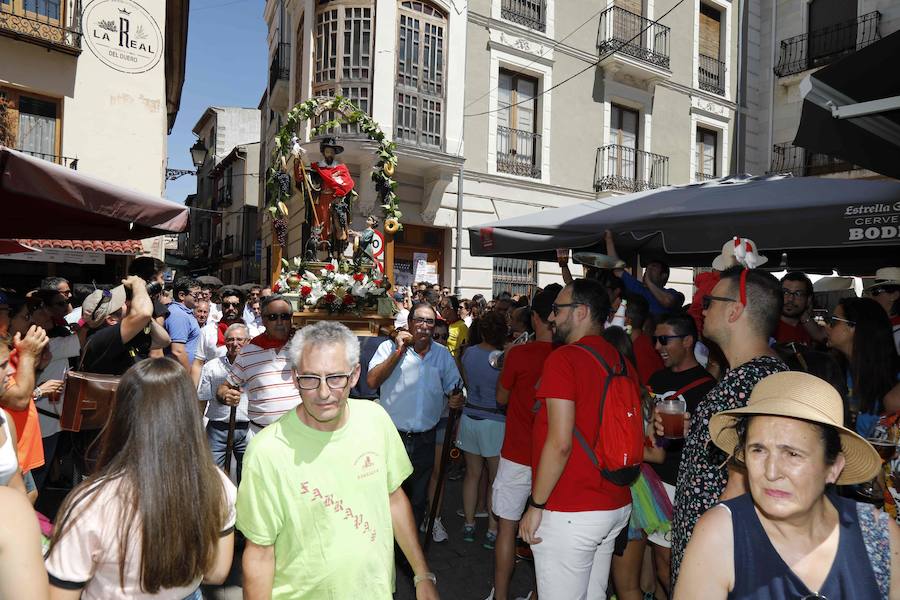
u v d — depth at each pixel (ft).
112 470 5.61
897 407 9.38
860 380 9.72
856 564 4.65
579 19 46.88
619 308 12.46
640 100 50.39
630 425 8.65
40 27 35.42
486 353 15.60
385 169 20.15
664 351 10.50
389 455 7.34
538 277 46.11
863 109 9.54
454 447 15.24
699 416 6.98
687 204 15.06
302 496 6.53
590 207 18.12
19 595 4.48
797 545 4.75
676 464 10.21
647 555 12.25
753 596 4.75
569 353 8.88
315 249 19.34
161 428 5.66
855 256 21.75
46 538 7.48
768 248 12.90
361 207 37.32
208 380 14.46
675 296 16.52
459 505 18.15
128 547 5.44
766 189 14.94
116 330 11.42
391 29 37.45
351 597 6.57
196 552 5.71
